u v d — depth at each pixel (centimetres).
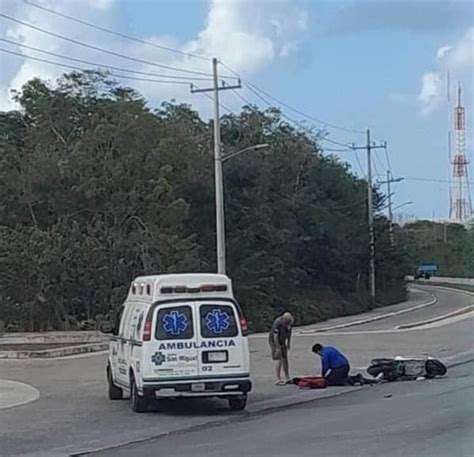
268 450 1362
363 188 8800
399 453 1273
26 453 1474
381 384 2428
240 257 6150
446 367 2828
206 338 1894
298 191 7506
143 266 5159
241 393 1906
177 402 2100
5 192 5419
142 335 1897
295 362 3139
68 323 4988
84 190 5222
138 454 1411
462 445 1335
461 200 14950
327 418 1745
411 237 12231
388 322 5922
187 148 5941
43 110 5697
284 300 6600
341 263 7912
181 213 5316
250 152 6562
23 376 2817
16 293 4925
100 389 2438
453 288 11706
